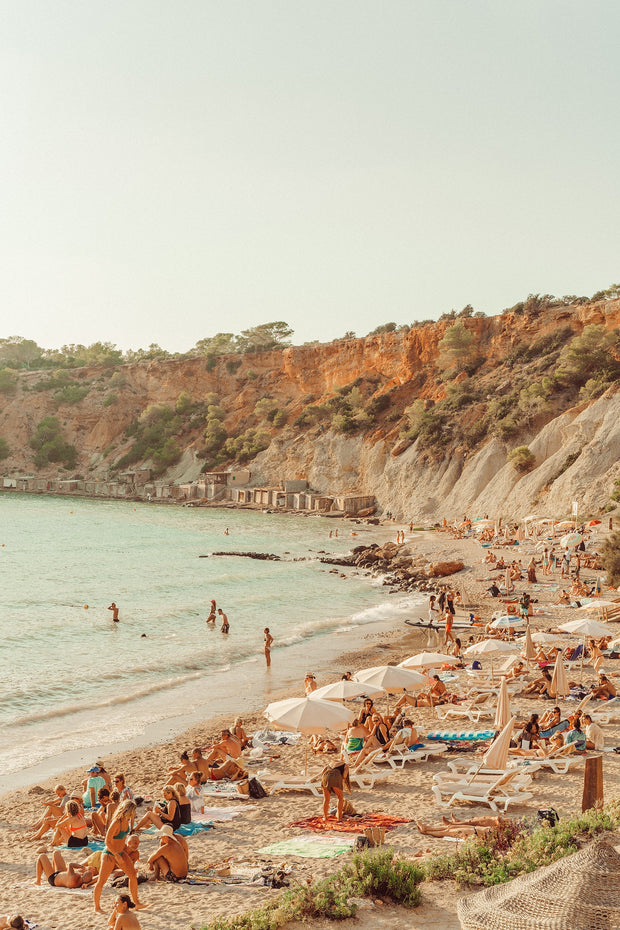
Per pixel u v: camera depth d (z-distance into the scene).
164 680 32.06
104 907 12.04
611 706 24.17
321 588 58.22
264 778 19.25
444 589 53.56
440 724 23.45
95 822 15.61
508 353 131.00
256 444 159.12
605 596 45.41
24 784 20.56
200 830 15.56
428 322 158.25
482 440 111.25
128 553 80.06
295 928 10.26
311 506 127.94
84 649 37.53
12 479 188.25
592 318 120.50
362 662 35.03
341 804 15.62
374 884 11.19
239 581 61.44
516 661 29.02
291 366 174.75
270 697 29.41
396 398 141.62
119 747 23.67
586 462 85.56
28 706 28.11
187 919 11.27
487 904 7.47
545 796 16.33
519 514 89.62
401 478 118.12
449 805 16.14
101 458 192.12
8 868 14.41
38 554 79.19
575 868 7.46
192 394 196.50
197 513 130.25
